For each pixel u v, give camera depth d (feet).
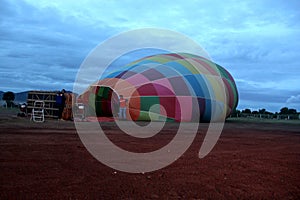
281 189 23.85
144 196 20.51
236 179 26.40
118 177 25.46
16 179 23.24
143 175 26.66
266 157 38.88
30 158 31.22
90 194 20.38
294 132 88.58
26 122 80.89
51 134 53.93
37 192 20.33
